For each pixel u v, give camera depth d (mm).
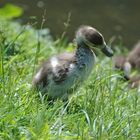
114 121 11797
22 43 15555
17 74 13344
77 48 13297
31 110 11805
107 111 12375
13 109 11477
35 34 20203
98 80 13609
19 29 19656
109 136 11219
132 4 30375
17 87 12656
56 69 12898
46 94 12945
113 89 13969
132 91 15328
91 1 30328
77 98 12953
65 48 18938
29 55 15070
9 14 18984
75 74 12945
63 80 12836
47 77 12953
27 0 29219
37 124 10977
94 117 11914
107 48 13672
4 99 11766
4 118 11016
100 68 15141
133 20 28688
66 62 13000
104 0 30625
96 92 12875
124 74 17469
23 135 10820
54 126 11242
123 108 12836
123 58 21000
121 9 29750
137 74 20078
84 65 13117
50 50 17688
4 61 13727
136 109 12984
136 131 11820
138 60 20922
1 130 10914
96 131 11266
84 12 28875
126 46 26016
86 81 13914
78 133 11039
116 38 26672
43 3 29188
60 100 12828
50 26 26469
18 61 14391
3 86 12234
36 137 10578
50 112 11727
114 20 28500
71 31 26297
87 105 12523
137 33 27406
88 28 13555
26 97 12305
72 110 12430
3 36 14641
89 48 13383
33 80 13234
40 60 15164
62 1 29750
